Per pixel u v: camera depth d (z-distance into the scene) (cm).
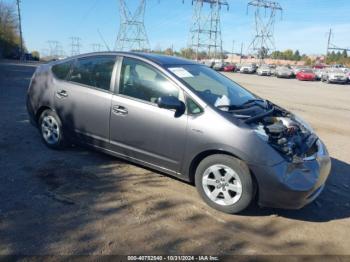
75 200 397
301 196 365
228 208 385
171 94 422
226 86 483
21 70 2627
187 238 337
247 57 9544
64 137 539
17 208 372
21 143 586
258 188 373
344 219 397
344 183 502
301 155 380
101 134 484
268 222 378
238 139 370
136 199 409
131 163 515
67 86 520
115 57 485
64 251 305
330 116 1129
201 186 404
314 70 4119
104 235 332
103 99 474
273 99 1576
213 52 7194
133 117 443
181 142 407
